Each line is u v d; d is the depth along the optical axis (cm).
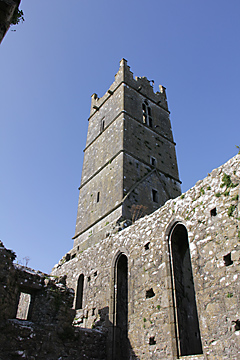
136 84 3331
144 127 3014
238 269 1073
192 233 1320
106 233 2127
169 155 3067
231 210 1188
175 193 2830
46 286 1549
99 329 1678
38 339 1363
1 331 1254
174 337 1248
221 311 1071
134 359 1395
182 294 1394
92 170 2958
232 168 1259
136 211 2303
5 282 1316
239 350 969
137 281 1570
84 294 1989
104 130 3066
